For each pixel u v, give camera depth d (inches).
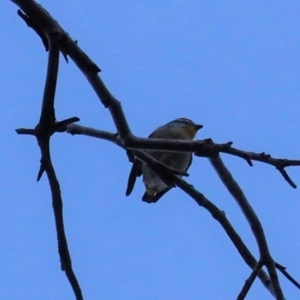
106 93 198.7
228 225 243.9
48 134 179.3
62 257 179.5
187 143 204.1
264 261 236.4
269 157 212.4
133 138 203.8
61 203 181.3
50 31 184.5
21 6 184.5
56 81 180.1
